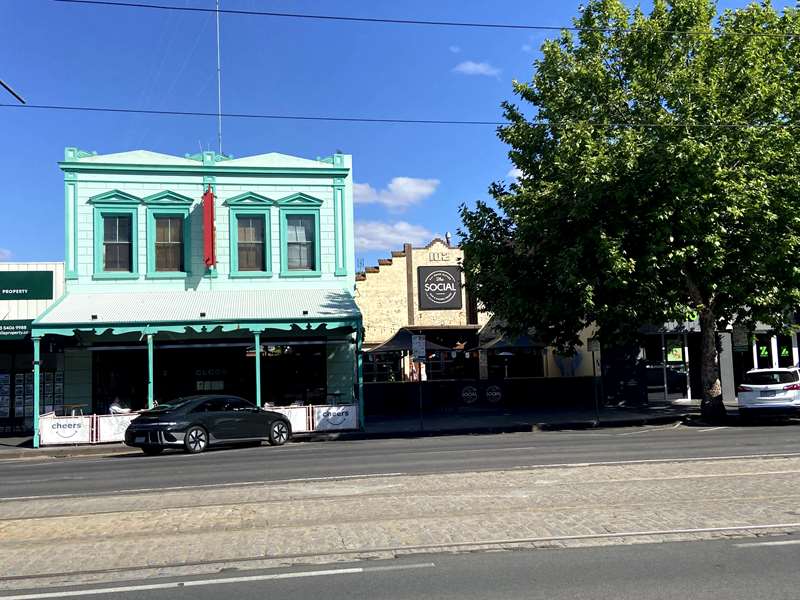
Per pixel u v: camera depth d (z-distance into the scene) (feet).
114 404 79.71
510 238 76.48
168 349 81.71
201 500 33.50
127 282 79.36
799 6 73.20
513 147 78.02
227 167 81.97
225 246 81.51
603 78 71.31
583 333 101.19
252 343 78.23
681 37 70.69
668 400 94.89
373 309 119.96
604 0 73.61
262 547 24.26
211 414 61.31
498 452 50.26
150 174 80.69
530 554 22.59
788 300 70.95
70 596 19.60
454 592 19.10
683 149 62.23
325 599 18.81
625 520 26.73
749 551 22.38
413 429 73.82
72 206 78.89
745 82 67.00
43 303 78.64
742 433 59.67
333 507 30.71
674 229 65.57
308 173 83.76
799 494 30.96
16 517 30.78
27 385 80.33
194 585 20.31
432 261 121.90
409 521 27.48
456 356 121.08
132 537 26.27
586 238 66.74
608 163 63.93
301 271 82.79
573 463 42.34
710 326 75.15
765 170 67.77
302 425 73.36
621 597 18.37
